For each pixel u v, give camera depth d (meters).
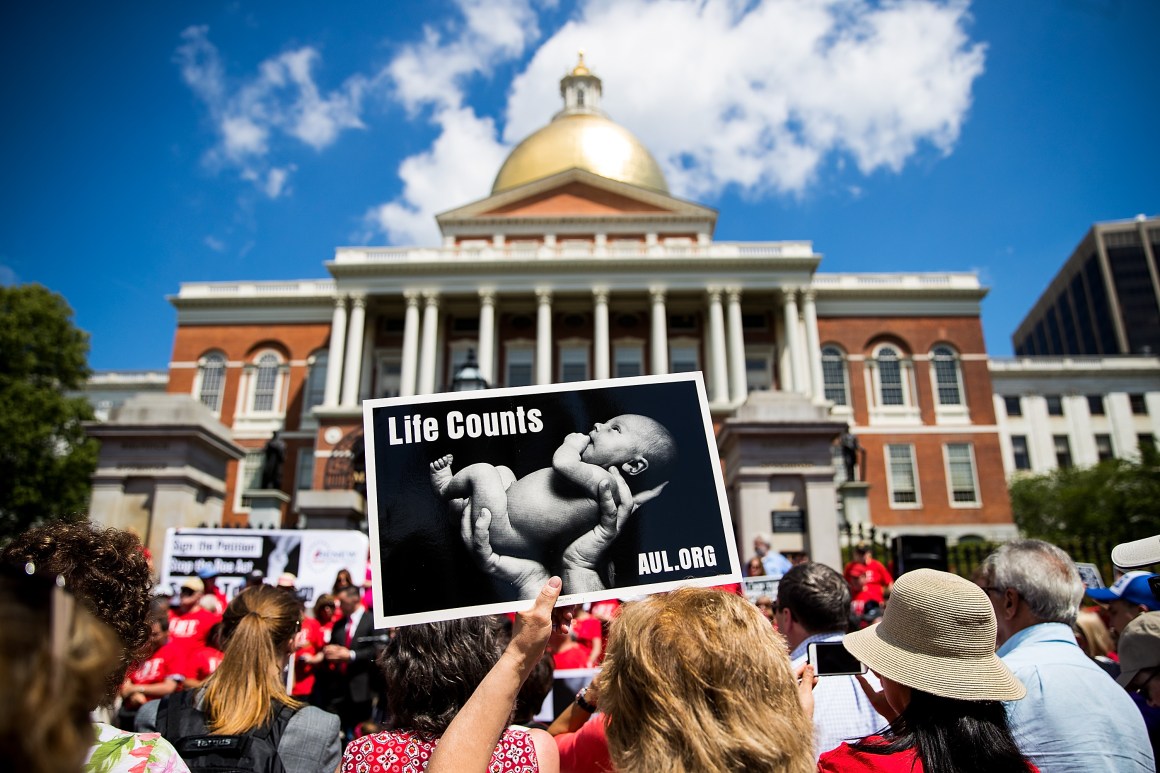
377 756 2.91
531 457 3.41
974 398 50.22
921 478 48.56
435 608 3.15
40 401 38.34
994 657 2.73
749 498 13.82
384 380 51.66
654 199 54.41
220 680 3.78
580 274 49.28
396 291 49.47
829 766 2.67
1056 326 150.50
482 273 49.41
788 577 4.46
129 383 67.12
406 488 3.32
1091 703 3.31
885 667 2.78
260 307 53.72
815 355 47.56
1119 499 46.62
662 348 48.19
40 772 1.18
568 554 3.29
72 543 2.74
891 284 52.41
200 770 3.51
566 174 54.53
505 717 2.30
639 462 3.44
